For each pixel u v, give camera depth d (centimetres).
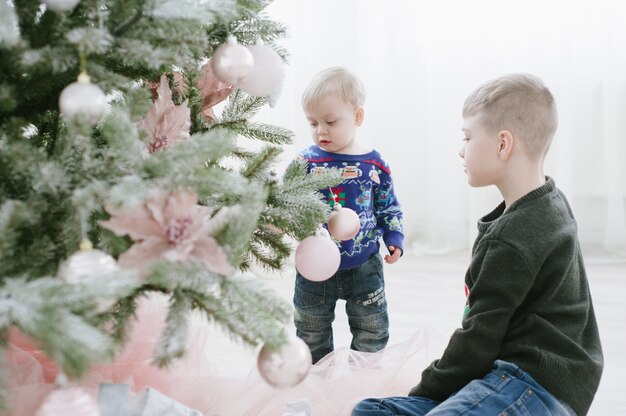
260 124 104
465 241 246
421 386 95
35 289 55
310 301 136
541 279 88
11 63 65
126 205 60
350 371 118
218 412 106
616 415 116
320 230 92
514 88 95
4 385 60
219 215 69
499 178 98
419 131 241
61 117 82
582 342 93
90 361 52
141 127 75
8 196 67
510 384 84
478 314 88
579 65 227
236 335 65
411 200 246
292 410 102
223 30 86
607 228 229
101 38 62
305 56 223
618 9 221
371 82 234
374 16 231
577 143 232
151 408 81
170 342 62
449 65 234
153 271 62
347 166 133
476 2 227
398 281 209
